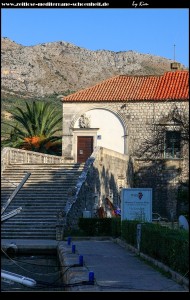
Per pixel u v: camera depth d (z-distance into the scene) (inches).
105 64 7101.4
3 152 1556.3
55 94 5502.0
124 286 547.5
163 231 724.0
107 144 2038.6
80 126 2053.4
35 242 1120.2
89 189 1477.6
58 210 1322.6
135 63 7327.8
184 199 1624.0
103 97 2054.6
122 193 1110.4
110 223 1262.3
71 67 6604.3
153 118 2004.2
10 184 1462.8
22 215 1298.0
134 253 901.8
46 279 731.4
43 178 1496.1
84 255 858.1
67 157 2011.6
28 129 2199.8
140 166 2021.4
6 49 6023.6
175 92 2030.0
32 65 5949.8
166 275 637.3
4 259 973.8
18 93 4886.8
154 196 1998.0
